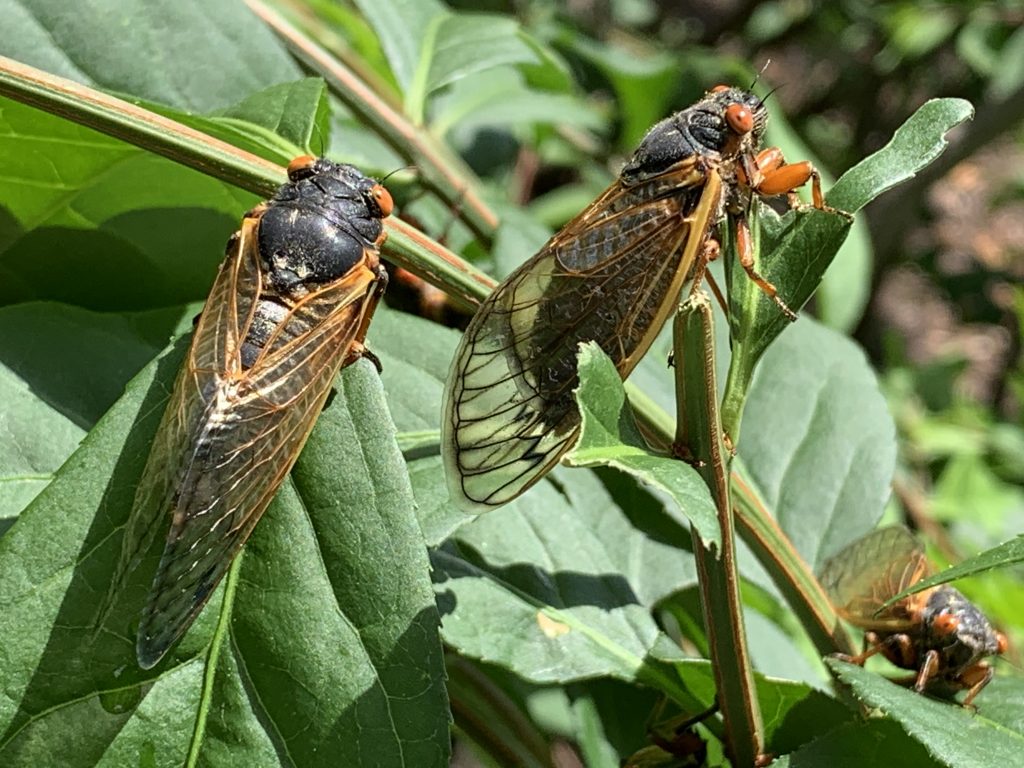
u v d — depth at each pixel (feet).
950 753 0.29
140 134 0.32
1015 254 1.23
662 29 1.15
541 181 0.86
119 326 0.35
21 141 0.34
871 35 1.14
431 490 0.34
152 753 0.29
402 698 0.29
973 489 0.74
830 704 0.33
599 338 0.34
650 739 0.36
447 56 0.47
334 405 0.32
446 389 0.33
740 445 0.42
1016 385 0.95
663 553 0.41
